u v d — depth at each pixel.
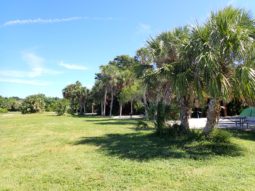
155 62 13.47
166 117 12.27
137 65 14.84
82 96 58.19
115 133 14.21
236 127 15.65
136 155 7.84
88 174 5.92
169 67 10.69
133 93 32.94
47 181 5.47
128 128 17.41
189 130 11.42
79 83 59.06
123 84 39.25
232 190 4.80
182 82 9.73
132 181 5.39
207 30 9.31
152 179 5.50
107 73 40.22
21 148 9.57
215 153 7.96
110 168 6.38
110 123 22.61
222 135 9.79
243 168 6.24
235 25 9.05
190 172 5.96
